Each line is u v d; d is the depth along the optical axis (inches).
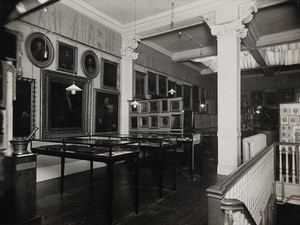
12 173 154.3
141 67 462.9
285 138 460.8
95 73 362.9
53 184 270.8
